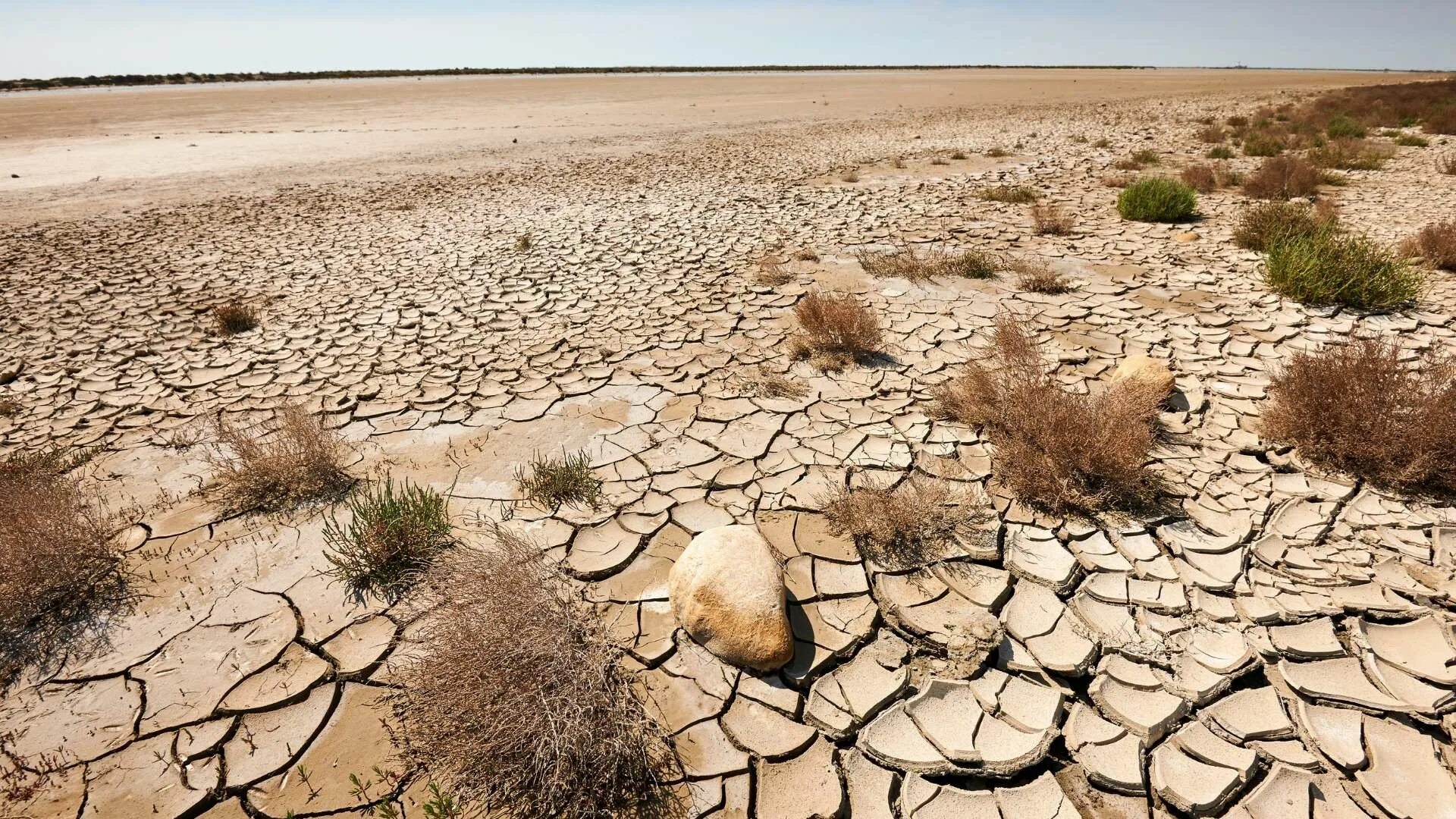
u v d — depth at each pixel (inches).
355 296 279.9
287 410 152.6
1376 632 102.5
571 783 82.2
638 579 117.6
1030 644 102.6
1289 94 1432.1
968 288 262.2
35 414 184.1
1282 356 192.9
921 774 85.5
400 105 1665.8
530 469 150.5
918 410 170.9
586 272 302.4
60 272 322.3
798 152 705.6
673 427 167.3
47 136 1042.7
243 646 105.7
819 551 121.7
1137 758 86.5
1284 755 86.8
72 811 83.3
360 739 90.8
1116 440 129.5
